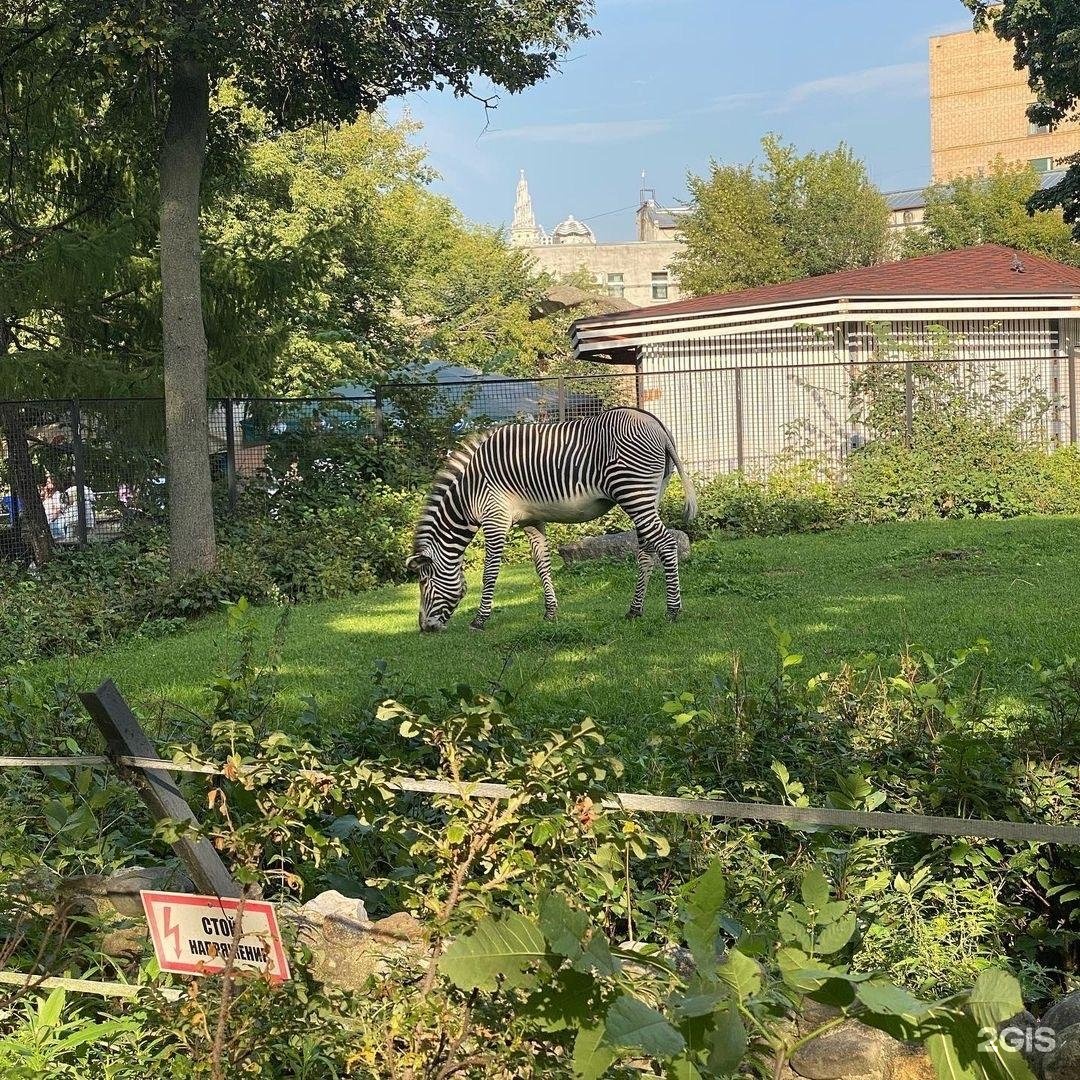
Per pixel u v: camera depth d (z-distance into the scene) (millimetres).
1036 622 10922
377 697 6555
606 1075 2953
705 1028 2451
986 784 5090
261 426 22875
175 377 18016
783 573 15898
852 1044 3500
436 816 5188
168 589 16891
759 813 3449
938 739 5551
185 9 16781
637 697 8688
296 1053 3689
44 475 21094
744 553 18156
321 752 3961
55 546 20562
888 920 4453
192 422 18062
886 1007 2289
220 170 21406
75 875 4875
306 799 3656
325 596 17766
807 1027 3604
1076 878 4820
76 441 19703
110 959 4254
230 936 3566
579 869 3465
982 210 57969
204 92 18031
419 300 47188
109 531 20922
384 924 4086
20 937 4324
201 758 3975
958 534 18875
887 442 23172
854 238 58531
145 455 21188
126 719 4043
